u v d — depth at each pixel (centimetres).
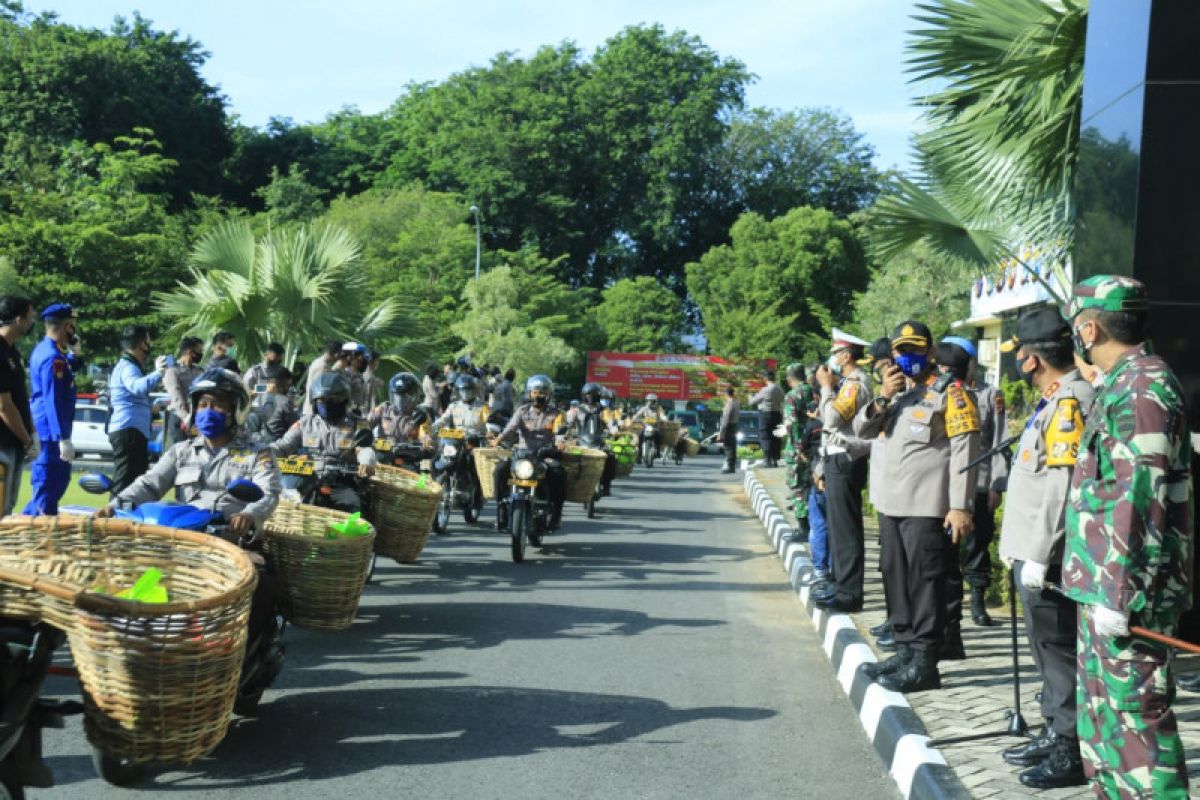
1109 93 792
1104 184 793
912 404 642
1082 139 831
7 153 4912
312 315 2053
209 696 446
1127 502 380
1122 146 768
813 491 932
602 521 1609
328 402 904
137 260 3778
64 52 5797
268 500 591
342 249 2094
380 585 997
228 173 6688
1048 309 506
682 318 6391
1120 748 390
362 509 926
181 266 3931
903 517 639
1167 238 741
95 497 1511
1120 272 764
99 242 3688
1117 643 387
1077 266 834
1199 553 688
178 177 6228
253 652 568
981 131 1046
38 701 427
